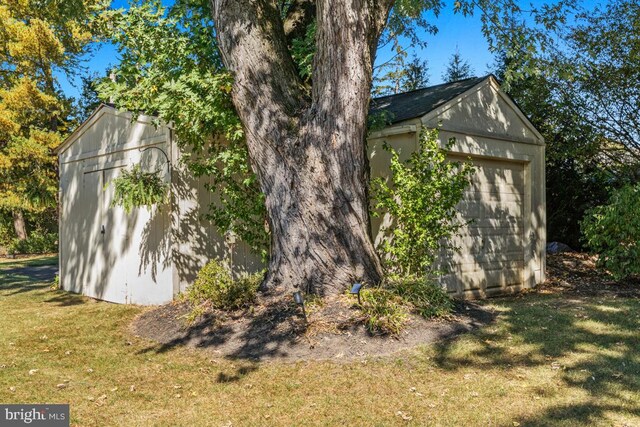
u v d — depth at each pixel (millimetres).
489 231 9469
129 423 3953
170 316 6918
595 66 12820
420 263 7355
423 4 11727
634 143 12922
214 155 7957
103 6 7492
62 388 4730
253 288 6691
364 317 5762
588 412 3887
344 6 6047
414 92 10211
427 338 5652
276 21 6785
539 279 10398
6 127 18859
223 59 6824
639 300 7945
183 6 7773
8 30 18234
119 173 9273
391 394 4371
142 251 8617
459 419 3859
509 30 10109
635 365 4820
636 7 12516
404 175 7340
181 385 4754
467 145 8852
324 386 4574
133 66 7578
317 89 6328
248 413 4098
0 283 12469
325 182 6281
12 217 24484
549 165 13758
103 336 6652
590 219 10266
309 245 6340
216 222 8109
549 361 5043
